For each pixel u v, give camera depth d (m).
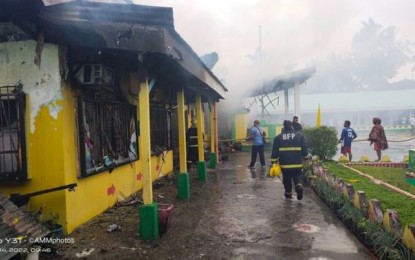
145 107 5.45
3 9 4.96
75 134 5.93
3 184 5.62
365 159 13.54
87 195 6.27
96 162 6.50
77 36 5.26
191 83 8.55
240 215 6.75
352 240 5.30
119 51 5.37
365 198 5.59
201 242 5.31
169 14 4.61
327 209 7.10
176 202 7.84
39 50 5.25
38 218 5.27
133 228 5.89
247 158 17.00
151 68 5.77
